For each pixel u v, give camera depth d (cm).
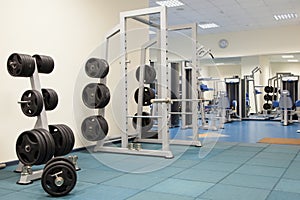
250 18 1127
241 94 1212
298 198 296
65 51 534
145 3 761
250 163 446
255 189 325
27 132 359
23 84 461
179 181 356
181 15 1078
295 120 1112
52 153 367
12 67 378
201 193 312
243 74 1460
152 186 337
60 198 301
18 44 456
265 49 1302
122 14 530
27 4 470
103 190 324
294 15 1087
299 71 1794
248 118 1218
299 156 496
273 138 706
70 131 417
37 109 378
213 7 984
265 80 1496
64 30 533
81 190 325
